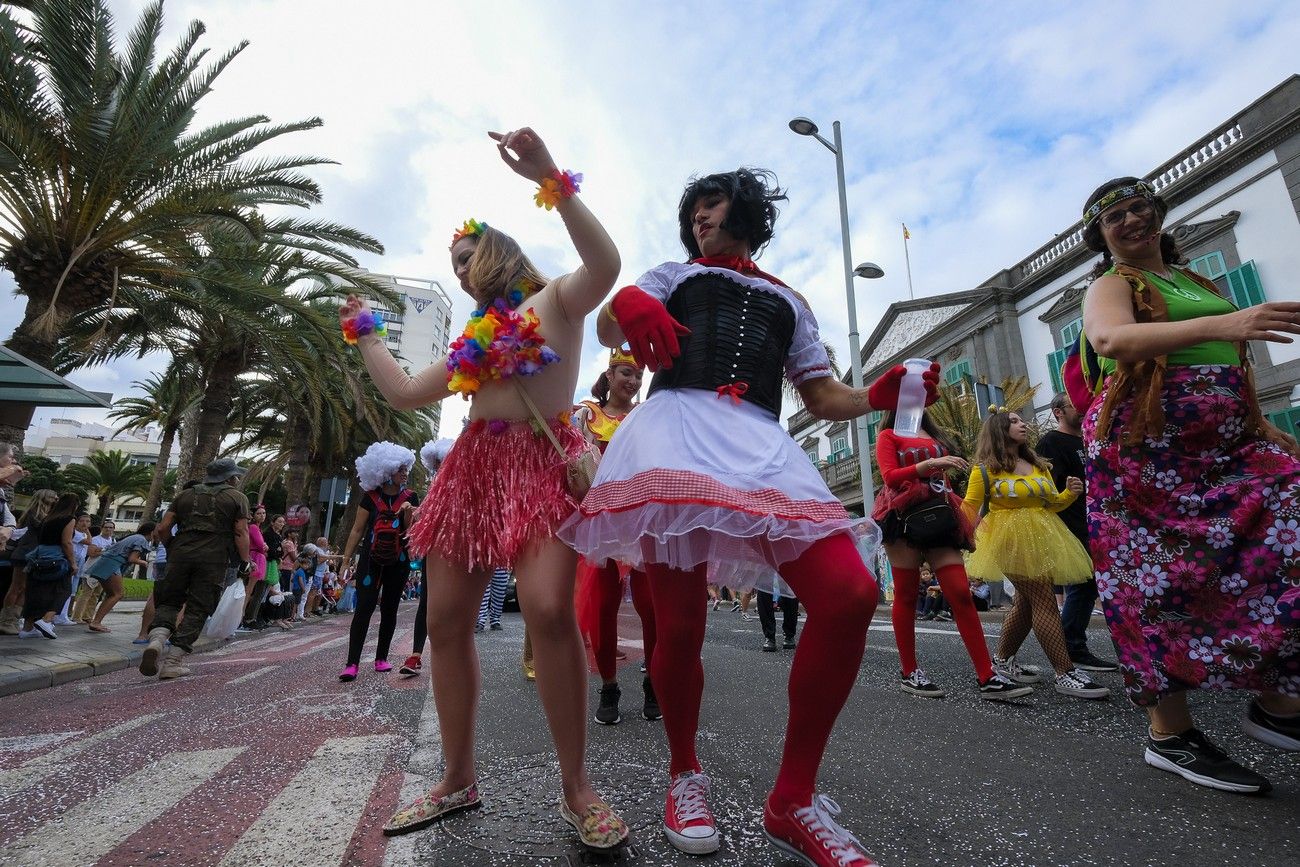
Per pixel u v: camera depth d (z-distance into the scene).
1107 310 2.04
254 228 10.70
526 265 1.99
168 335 14.13
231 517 5.40
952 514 3.41
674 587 1.65
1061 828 1.69
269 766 2.36
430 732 2.79
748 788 2.00
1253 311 1.66
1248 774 1.92
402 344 76.62
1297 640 1.75
